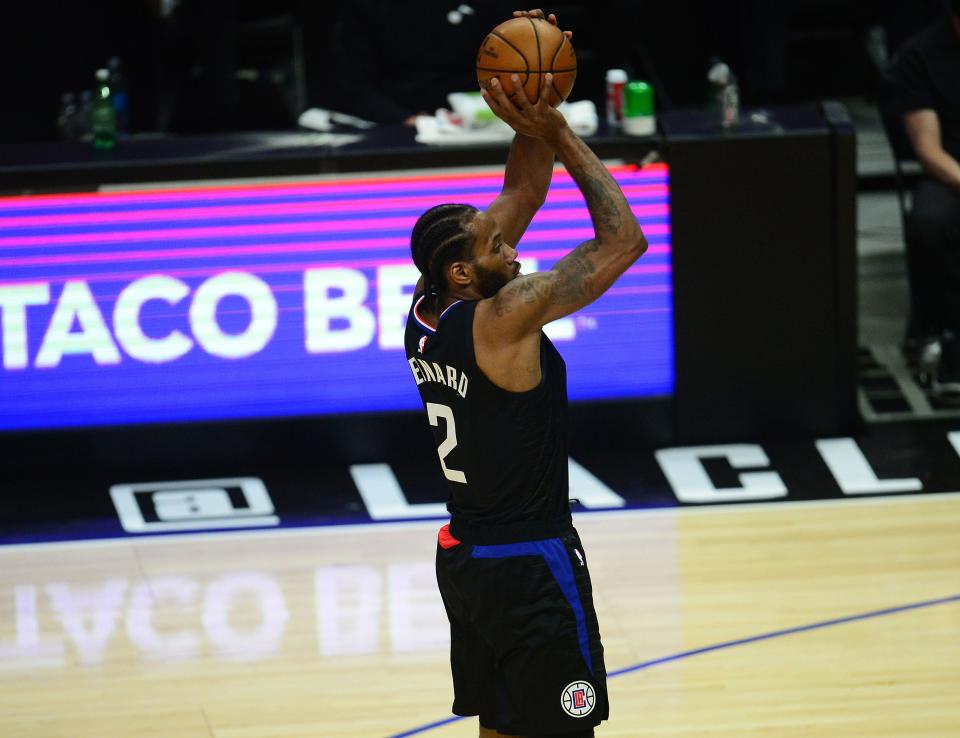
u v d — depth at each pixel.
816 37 24.16
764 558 12.86
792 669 10.88
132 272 14.92
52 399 15.15
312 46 21.55
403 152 14.75
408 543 13.51
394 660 11.27
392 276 15.06
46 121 20.92
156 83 21.92
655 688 10.67
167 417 15.24
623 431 15.55
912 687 10.55
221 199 14.79
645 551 13.09
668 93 22.55
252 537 13.76
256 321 15.09
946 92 16.25
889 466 14.83
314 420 15.35
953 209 16.12
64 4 20.77
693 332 15.30
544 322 7.56
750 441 15.60
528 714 8.02
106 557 13.42
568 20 21.81
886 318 18.73
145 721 10.50
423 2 17.52
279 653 11.45
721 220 15.06
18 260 14.83
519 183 8.55
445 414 7.97
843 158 14.98
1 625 12.09
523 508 7.96
